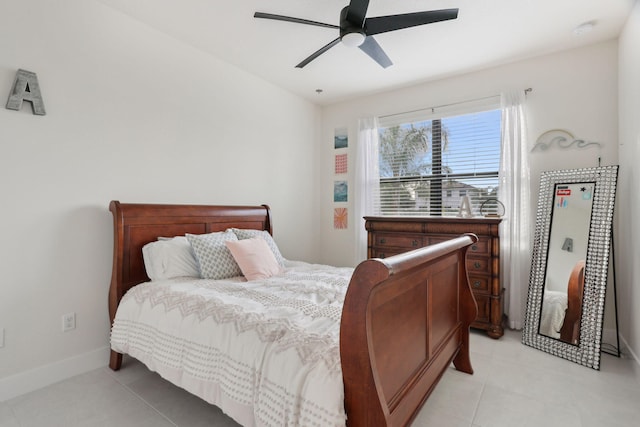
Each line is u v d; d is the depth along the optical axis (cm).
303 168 419
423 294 157
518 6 226
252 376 130
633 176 230
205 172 302
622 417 170
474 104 335
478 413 174
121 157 242
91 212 226
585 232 255
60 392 195
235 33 266
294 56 306
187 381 156
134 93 249
